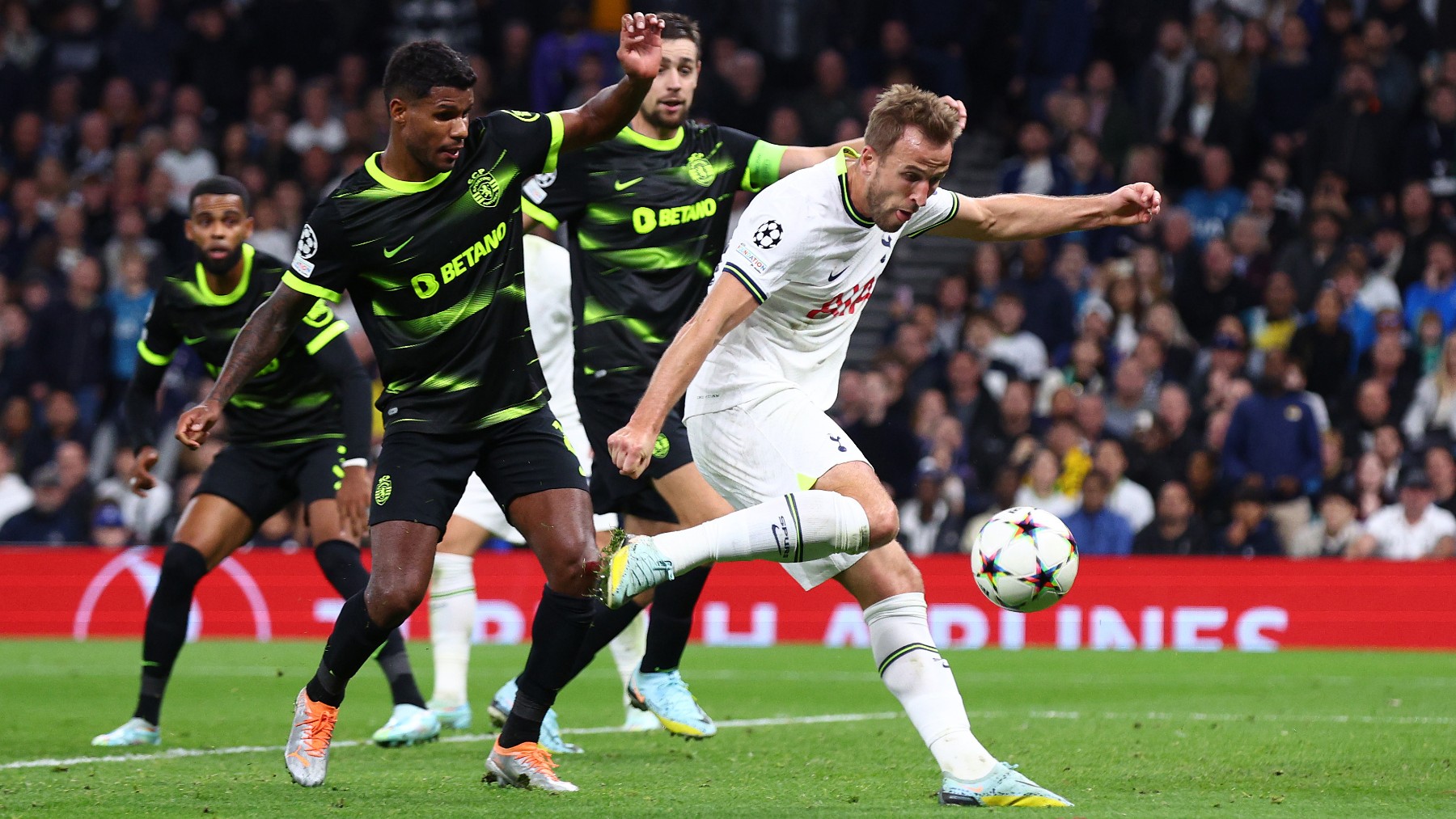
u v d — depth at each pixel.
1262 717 26.31
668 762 20.41
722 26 65.62
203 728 25.30
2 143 65.81
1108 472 45.66
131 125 65.19
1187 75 59.22
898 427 49.59
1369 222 55.72
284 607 45.72
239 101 66.81
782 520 15.67
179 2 69.06
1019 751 21.34
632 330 23.11
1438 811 15.44
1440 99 57.25
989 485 48.91
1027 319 53.56
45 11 70.00
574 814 15.06
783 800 16.31
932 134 15.60
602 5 65.94
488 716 27.78
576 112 17.55
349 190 16.61
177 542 23.33
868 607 16.47
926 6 63.94
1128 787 17.41
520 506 17.23
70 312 56.06
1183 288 54.25
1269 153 59.03
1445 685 33.25
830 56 60.28
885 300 62.34
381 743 22.33
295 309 16.88
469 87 16.20
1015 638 44.38
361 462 22.50
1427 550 45.09
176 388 52.03
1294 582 43.53
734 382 17.17
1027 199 18.28
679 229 23.14
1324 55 59.44
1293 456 46.88
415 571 16.77
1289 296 52.25
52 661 38.66
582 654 22.78
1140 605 44.03
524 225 23.38
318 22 67.69
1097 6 64.94
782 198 16.20
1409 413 49.84
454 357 16.97
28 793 16.97
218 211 23.20
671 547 15.70
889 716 27.47
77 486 49.72
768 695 31.38
